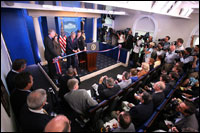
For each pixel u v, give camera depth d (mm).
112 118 2189
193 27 5152
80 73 4277
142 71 3109
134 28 7273
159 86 2068
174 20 5594
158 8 1957
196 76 3043
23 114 1381
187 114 1700
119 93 2223
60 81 2287
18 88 1669
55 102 2814
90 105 1817
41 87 3578
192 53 4004
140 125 1805
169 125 2039
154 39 6512
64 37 4695
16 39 4379
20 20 4223
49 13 4184
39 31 4332
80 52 4051
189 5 3357
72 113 2383
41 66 4668
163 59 4336
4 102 1434
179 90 2947
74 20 6906
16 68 2012
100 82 2771
